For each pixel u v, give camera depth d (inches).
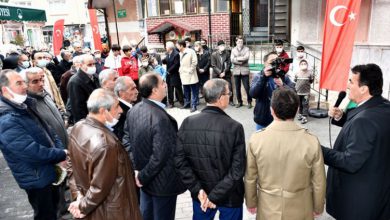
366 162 87.2
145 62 305.6
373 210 89.7
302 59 262.5
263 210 87.3
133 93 133.1
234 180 88.6
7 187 177.9
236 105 317.1
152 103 104.2
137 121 102.8
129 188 86.0
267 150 84.3
